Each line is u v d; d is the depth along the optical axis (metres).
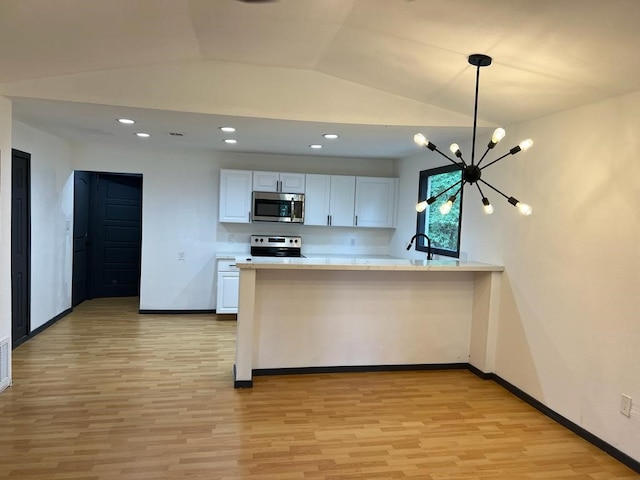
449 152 4.74
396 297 4.06
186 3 2.36
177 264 5.98
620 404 2.69
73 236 6.03
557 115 3.23
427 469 2.53
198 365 4.06
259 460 2.55
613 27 2.01
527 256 3.53
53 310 5.31
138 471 2.39
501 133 2.54
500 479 2.47
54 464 2.43
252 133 4.31
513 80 2.84
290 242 6.12
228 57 3.33
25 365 3.91
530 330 3.48
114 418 2.98
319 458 2.60
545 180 3.34
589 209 2.94
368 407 3.32
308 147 5.19
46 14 2.33
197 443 2.71
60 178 5.33
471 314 4.20
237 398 3.38
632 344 2.63
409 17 2.31
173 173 5.89
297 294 3.88
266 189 5.82
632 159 2.64
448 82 3.11
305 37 2.83
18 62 2.88
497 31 2.29
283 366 3.91
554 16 2.04
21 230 4.45
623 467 2.63
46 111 3.62
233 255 5.89
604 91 2.70
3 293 3.33
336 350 3.99
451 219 4.79
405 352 4.12
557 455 2.74
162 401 3.28
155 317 5.79
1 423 2.86
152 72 3.35
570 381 3.08
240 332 3.56
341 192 5.96
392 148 5.05
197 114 3.49
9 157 3.32
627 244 2.66
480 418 3.21
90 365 3.96
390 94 3.63
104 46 2.84
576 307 3.04
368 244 6.41
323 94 3.56
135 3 2.31
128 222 6.95
